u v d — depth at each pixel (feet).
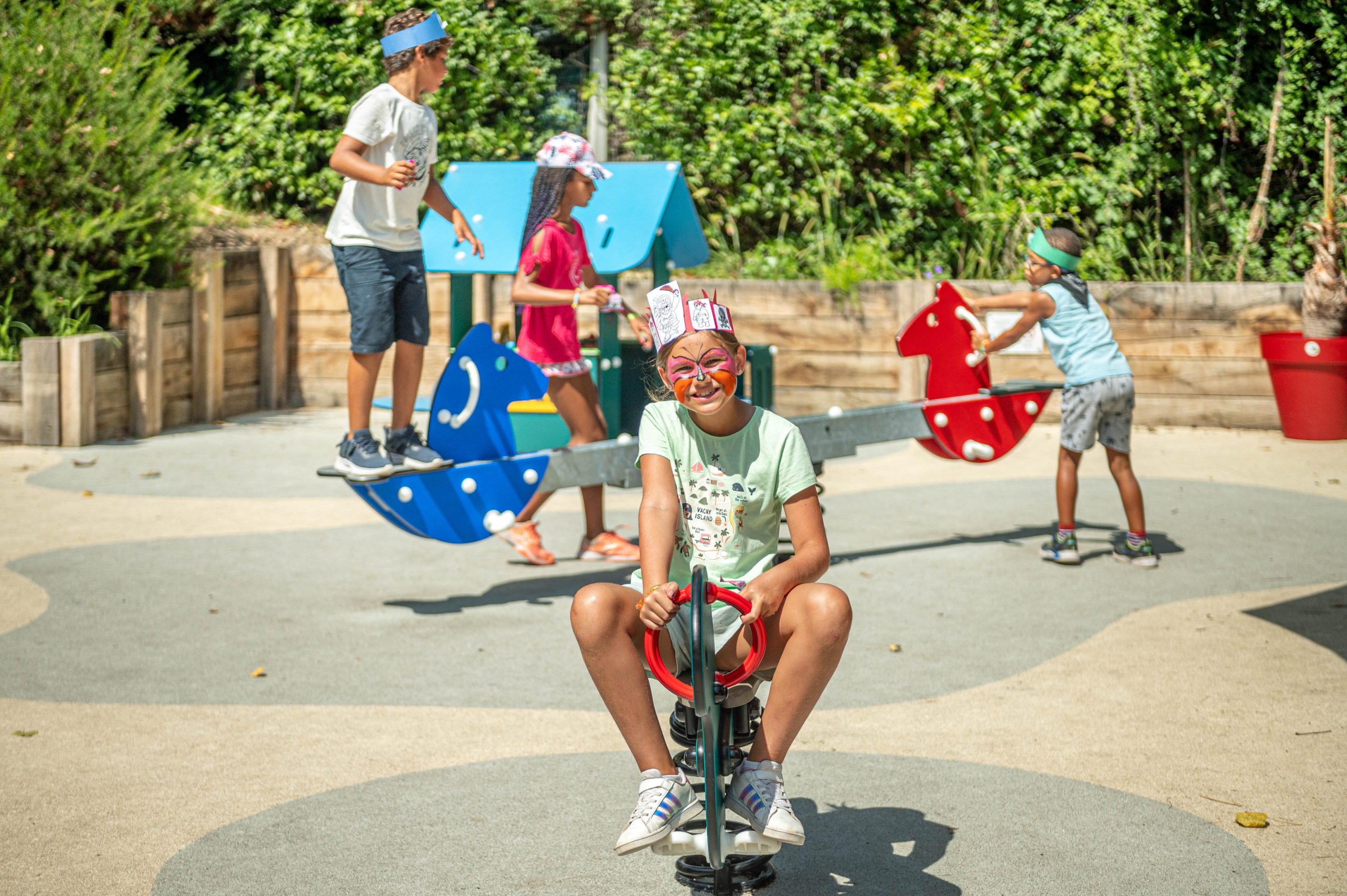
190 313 37.55
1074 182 41.27
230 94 47.78
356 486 18.71
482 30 45.91
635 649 9.16
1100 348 21.52
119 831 11.48
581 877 10.60
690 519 9.95
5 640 17.58
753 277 40.86
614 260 22.88
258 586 20.66
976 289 37.50
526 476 19.40
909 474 30.58
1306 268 40.73
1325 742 13.57
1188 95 41.19
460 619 18.81
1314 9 41.50
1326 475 29.22
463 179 25.39
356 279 18.21
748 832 9.04
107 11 38.40
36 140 34.50
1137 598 19.70
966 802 12.10
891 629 18.19
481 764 13.16
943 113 41.88
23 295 35.29
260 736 13.98
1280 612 18.67
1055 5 42.37
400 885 10.44
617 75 45.65
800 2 42.80
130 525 24.82
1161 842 11.16
